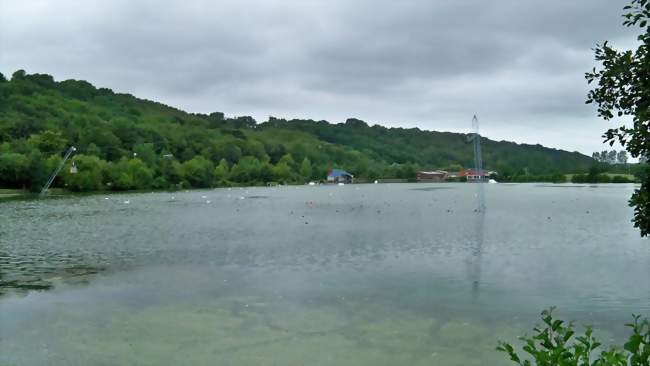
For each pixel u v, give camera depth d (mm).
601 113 7281
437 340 14867
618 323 16109
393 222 47812
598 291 19844
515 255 27750
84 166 130000
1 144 131625
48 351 14117
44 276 23719
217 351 14109
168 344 14633
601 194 102000
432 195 109875
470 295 19578
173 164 162250
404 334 15375
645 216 6812
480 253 28625
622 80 6871
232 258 28094
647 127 6453
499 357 13570
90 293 20406
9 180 115812
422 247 31172
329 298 19344
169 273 24156
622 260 25781
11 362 13398
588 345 5363
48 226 46438
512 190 132500
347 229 42000
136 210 67562
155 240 36000
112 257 28828
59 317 17172
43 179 117000
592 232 37156
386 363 13281
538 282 21422
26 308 18297
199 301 19109
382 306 18234
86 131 170750
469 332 15492
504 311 17516
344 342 14766
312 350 14156
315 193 127938
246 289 20891
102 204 80938
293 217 55375
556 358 5137
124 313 17656
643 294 19297
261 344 14641
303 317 17047
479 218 51000
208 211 65625
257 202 87125
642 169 6938
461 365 13141
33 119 174625
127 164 144000
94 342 14805
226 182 188750
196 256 28875
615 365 4840
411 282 21719
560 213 55344
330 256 28344
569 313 17188
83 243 34688
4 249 32094
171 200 94500
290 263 26422
